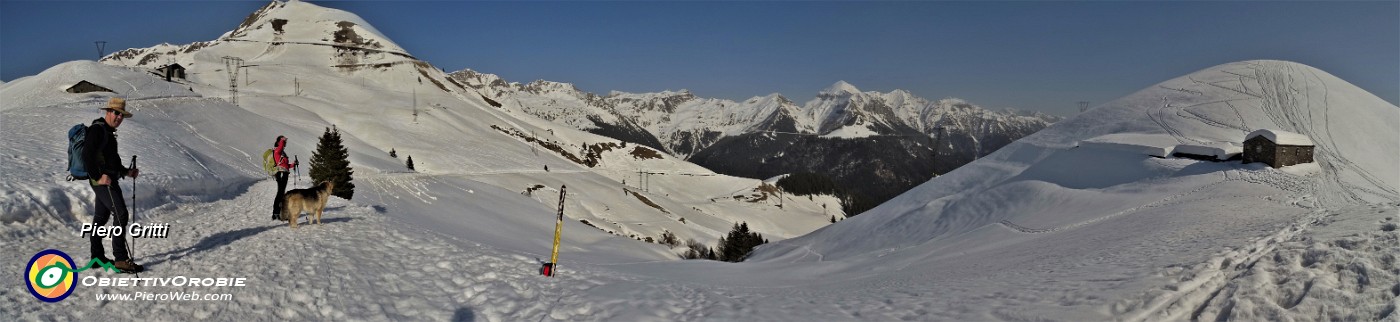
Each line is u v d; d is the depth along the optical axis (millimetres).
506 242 25438
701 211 162875
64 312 7445
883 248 46000
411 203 35375
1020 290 10930
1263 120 63844
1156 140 52656
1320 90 70375
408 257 13328
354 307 9125
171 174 21266
